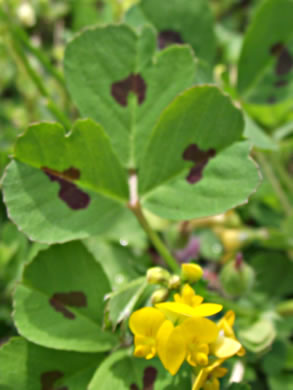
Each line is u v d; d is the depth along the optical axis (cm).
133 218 16
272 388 15
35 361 12
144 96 13
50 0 21
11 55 17
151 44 13
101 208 12
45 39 22
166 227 16
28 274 12
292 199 18
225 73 16
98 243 15
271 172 17
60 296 12
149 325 11
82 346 12
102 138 12
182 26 15
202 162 12
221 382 12
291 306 15
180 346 11
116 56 13
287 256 16
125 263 15
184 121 12
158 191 13
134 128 13
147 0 15
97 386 12
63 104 19
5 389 12
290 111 16
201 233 17
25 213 12
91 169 12
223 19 24
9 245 15
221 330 11
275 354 15
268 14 15
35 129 12
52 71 16
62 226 12
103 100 13
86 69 13
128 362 12
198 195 12
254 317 14
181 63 13
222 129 12
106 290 12
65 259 12
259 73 16
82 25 21
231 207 12
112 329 12
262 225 18
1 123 20
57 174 12
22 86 18
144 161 13
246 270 14
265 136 16
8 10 17
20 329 12
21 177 12
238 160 12
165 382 12
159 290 12
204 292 12
